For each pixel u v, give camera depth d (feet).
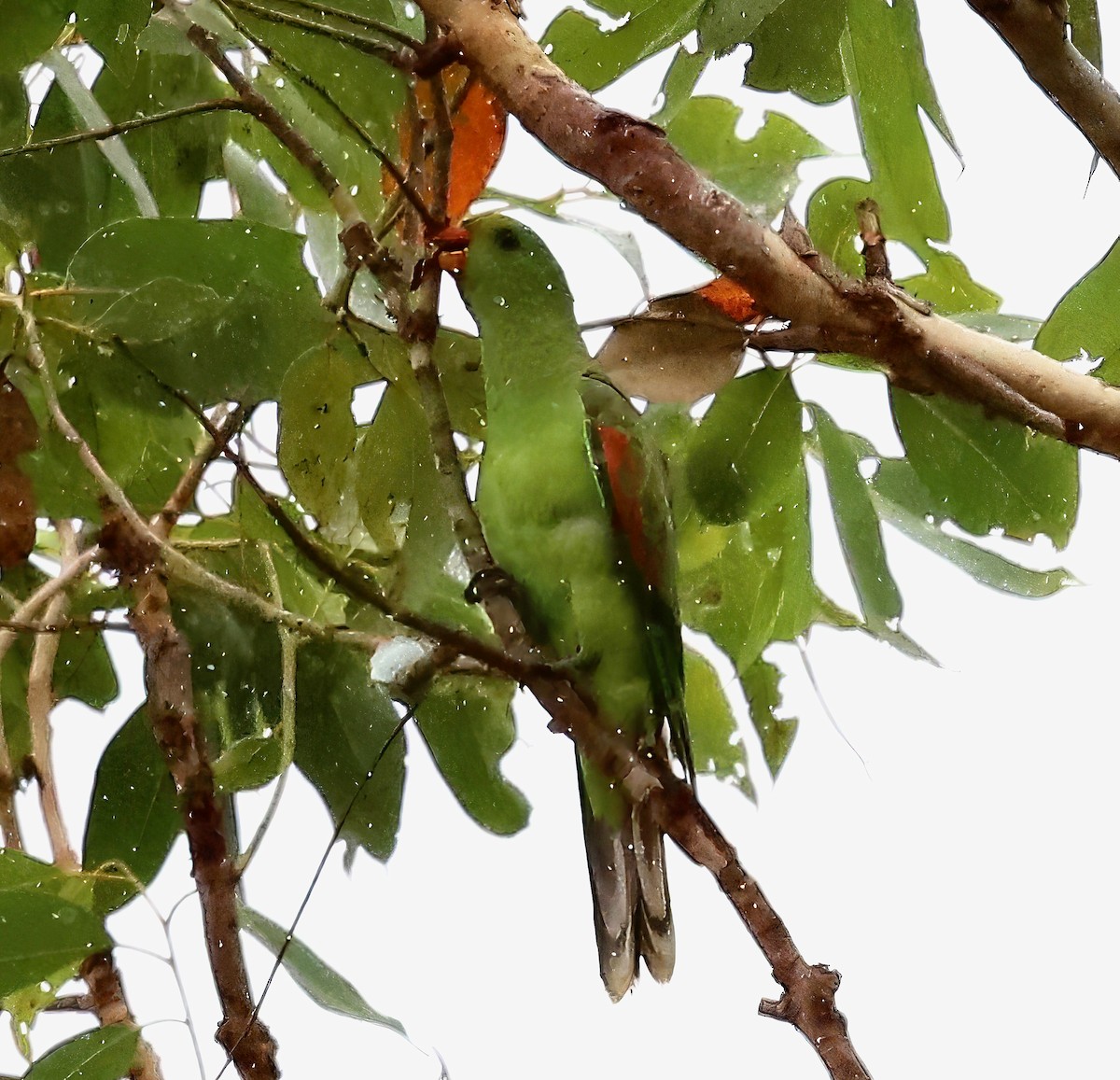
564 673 16.31
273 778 17.74
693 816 14.16
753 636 20.42
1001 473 18.26
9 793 18.33
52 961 15.19
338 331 16.56
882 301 16.51
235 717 19.21
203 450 18.17
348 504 16.99
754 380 18.06
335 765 19.16
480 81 15.51
